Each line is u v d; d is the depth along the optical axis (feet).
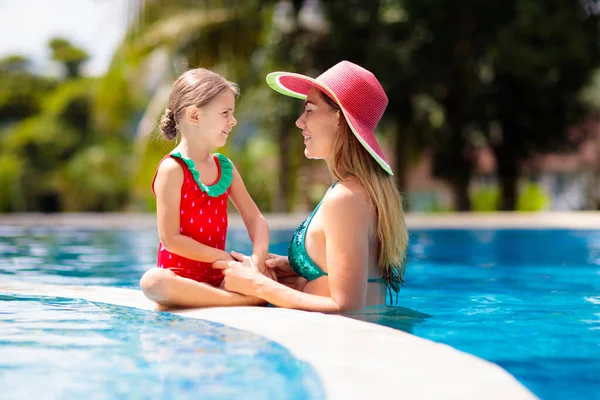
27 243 25.52
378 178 9.40
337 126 9.48
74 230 33.22
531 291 12.44
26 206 88.79
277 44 50.65
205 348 6.57
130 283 13.79
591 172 75.31
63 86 101.60
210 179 9.88
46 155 92.84
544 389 5.71
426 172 80.84
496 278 14.69
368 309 9.64
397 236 9.65
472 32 48.88
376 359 6.15
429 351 6.48
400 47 48.57
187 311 8.89
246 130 76.28
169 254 9.66
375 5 48.14
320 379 5.50
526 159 55.57
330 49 49.70
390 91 47.70
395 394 5.14
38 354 6.34
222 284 9.66
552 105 51.24
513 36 45.88
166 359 6.13
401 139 55.06
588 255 20.53
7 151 92.38
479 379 5.55
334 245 8.91
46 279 14.40
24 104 106.22
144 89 72.54
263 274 9.62
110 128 65.16
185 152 9.71
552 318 9.23
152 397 5.01
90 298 10.20
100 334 7.30
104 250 22.54
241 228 31.73
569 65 47.16
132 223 37.47
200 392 5.13
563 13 45.73
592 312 9.84
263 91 53.62
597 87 58.03
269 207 69.51
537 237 27.25
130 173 86.38
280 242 24.76
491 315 9.56
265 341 6.86
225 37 51.47
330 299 8.91
